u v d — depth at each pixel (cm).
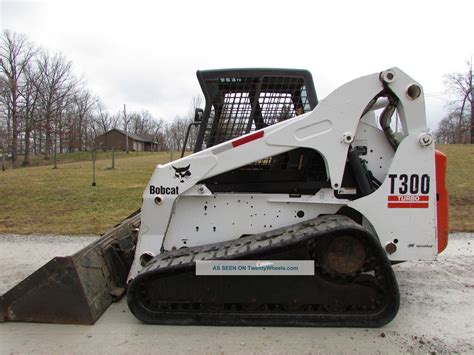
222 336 314
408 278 455
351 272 322
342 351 290
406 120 342
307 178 367
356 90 342
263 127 383
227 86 381
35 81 4216
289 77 379
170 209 358
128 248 442
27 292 336
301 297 328
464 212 841
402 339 308
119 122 8019
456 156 2244
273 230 357
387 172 348
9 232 724
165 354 289
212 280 330
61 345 301
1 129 4456
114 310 363
